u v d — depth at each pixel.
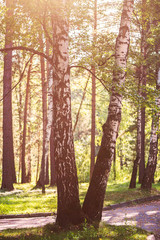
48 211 12.06
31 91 32.53
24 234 7.28
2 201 13.88
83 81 26.27
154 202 15.75
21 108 31.03
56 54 7.98
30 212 11.71
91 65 9.59
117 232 7.85
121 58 9.04
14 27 9.03
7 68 20.27
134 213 12.26
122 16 9.17
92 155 22.31
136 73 17.84
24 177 26.42
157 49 19.02
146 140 35.94
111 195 16.66
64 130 7.84
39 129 34.72
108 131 8.77
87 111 31.22
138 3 15.30
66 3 8.20
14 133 39.00
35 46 9.64
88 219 8.28
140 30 17.72
